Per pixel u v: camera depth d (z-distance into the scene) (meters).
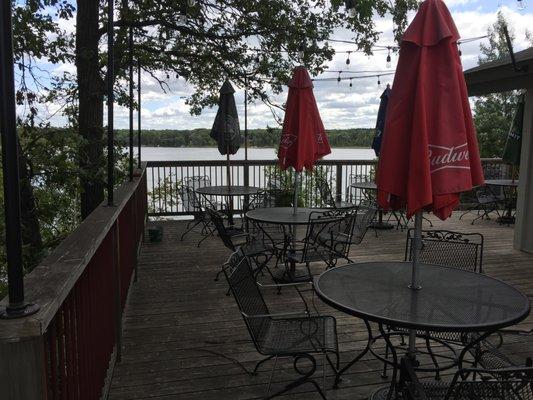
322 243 4.75
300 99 5.03
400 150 2.21
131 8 7.51
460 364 2.38
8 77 1.28
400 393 2.44
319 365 3.14
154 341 3.49
